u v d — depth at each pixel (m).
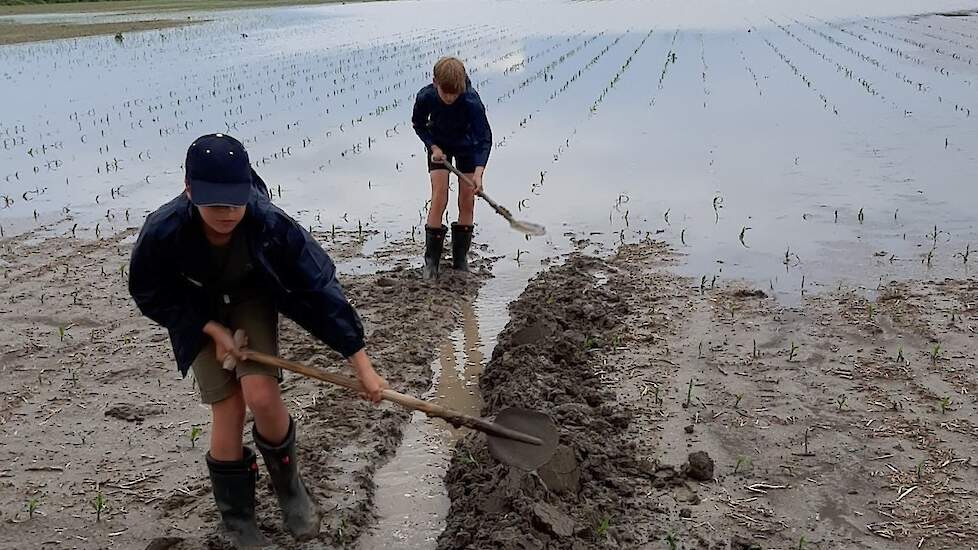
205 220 3.82
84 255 9.23
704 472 4.99
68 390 6.27
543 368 6.21
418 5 55.69
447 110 8.03
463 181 7.91
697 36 29.75
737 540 4.47
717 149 12.98
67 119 17.45
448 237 9.55
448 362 6.76
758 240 9.04
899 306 7.25
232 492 4.47
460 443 5.47
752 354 6.52
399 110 17.48
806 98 16.92
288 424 4.43
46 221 10.50
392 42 32.47
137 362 6.70
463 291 8.05
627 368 6.36
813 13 37.53
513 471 4.68
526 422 4.49
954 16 33.50
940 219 9.46
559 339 6.59
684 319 7.18
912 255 8.45
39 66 26.89
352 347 4.18
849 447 5.29
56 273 8.69
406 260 8.88
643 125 14.95
